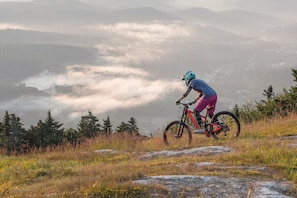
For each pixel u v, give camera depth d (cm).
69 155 1692
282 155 1088
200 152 1362
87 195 758
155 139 1848
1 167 1527
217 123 1619
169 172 969
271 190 794
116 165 1205
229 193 785
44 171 1227
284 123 1983
